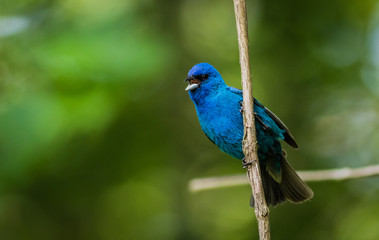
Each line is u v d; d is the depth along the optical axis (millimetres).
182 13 13539
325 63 12930
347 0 12906
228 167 13844
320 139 13430
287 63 13242
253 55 13438
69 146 10562
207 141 13828
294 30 13125
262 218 5656
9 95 9500
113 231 13312
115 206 13188
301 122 13375
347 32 12969
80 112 9234
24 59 9781
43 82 9508
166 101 13062
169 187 13531
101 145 11656
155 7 13016
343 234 12180
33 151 8883
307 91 13344
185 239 13156
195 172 13594
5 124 8961
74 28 10391
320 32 13000
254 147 5930
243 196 13930
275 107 13281
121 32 10328
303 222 12562
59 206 12102
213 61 13805
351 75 12992
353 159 13031
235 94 8055
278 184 8375
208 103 8148
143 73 9664
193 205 13703
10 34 10180
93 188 12047
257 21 13438
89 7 11203
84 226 12742
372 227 12016
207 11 14203
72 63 9328
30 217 12102
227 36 14078
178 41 13188
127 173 12617
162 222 13438
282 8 13141
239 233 13328
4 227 12016
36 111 9047
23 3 10914
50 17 10875
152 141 12812
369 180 12742
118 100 10141
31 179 10727
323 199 12734
